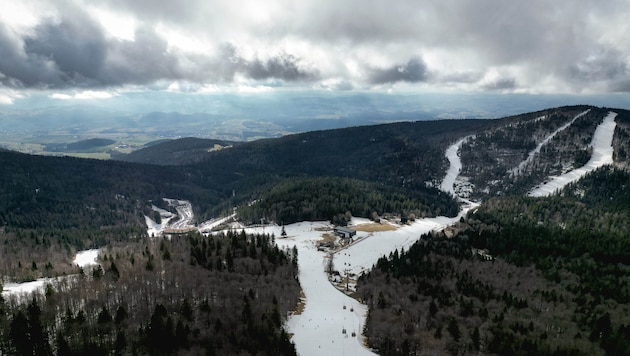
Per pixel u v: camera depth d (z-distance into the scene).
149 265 175.12
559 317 145.50
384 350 140.12
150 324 128.50
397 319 149.12
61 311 136.62
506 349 123.94
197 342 127.62
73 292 148.25
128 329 129.12
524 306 153.88
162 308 137.62
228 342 129.25
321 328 155.62
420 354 132.38
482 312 147.88
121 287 154.00
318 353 138.00
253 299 160.00
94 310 139.12
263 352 126.94
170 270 171.38
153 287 155.75
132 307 143.00
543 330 136.12
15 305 140.38
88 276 169.50
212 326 135.88
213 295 157.88
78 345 119.50
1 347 118.06
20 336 118.25
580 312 150.00
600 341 128.75
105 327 128.88
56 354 117.00
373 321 150.50
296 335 149.88
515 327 136.88
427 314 151.50
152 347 122.06
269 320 142.50
